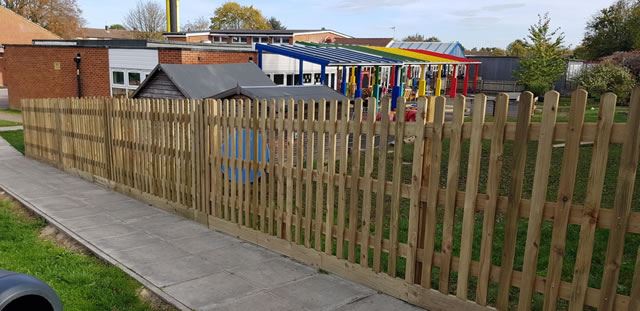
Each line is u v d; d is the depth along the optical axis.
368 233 4.81
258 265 5.43
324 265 5.26
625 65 30.75
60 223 6.90
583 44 47.09
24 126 12.45
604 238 5.87
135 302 4.52
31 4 60.81
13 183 9.50
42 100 11.30
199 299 4.57
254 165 5.97
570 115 3.42
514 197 3.76
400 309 4.39
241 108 6.07
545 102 3.54
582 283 3.49
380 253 4.71
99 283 4.87
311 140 5.21
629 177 3.21
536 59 32.75
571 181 3.47
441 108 4.09
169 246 6.04
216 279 5.04
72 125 10.14
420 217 4.39
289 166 5.52
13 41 48.84
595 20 45.75
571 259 5.35
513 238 3.80
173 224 6.96
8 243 6.02
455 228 6.41
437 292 4.31
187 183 7.18
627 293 4.61
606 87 26.27
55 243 6.27
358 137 4.75
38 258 5.54
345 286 4.88
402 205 7.48
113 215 7.37
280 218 5.73
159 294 4.65
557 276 3.61
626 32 42.94
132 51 20.20
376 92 22.00
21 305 2.81
